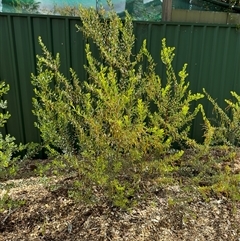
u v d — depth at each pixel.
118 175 2.08
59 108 1.97
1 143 1.77
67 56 2.71
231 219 2.01
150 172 2.09
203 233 1.88
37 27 2.61
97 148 1.96
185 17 2.95
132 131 1.84
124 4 2.79
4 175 2.03
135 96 2.20
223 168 2.59
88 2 2.72
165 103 2.07
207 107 3.13
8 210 1.98
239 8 3.02
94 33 2.27
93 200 2.03
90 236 1.80
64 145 2.05
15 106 2.81
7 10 2.64
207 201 2.10
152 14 2.87
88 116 1.92
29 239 1.76
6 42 2.62
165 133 2.16
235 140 3.01
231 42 2.97
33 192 2.20
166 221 1.95
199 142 3.19
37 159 2.90
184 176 2.38
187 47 2.89
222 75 3.06
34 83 2.07
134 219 1.95
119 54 2.26
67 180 2.27
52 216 1.95
